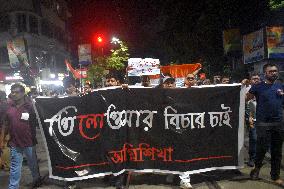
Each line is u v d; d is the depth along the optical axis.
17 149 6.41
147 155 6.71
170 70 11.74
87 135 6.68
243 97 6.88
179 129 6.66
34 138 6.82
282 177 6.84
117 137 6.66
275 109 6.39
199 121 6.73
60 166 6.64
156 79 9.68
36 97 6.68
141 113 6.71
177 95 6.70
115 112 6.68
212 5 24.83
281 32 16.64
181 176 6.51
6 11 45.47
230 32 22.17
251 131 7.58
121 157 6.66
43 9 51.41
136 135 6.72
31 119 6.68
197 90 6.73
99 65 29.39
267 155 8.61
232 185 6.47
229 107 6.87
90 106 6.69
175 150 6.62
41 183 7.08
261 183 6.54
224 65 25.83
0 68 44.12
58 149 6.64
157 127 6.70
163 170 6.65
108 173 6.64
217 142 6.81
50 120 6.68
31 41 46.09
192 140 6.67
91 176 6.62
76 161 6.61
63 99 6.68
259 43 17.70
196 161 6.67
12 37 44.94
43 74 41.69
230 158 6.88
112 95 6.69
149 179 7.02
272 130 6.46
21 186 7.12
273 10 20.56
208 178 6.95
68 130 6.67
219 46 25.89
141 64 7.48
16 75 35.22
